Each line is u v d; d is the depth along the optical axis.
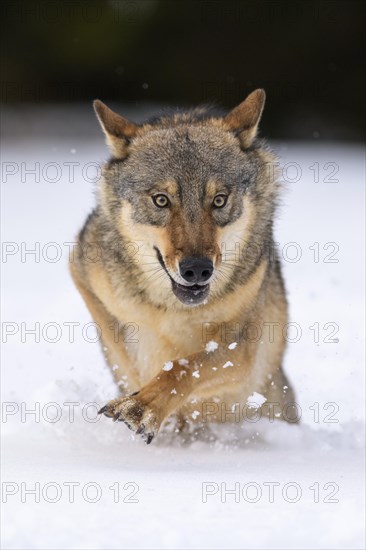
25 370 12.16
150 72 49.31
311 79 47.12
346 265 19.58
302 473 7.76
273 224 10.13
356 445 9.61
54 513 6.18
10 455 8.41
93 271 9.99
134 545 5.50
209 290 9.01
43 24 49.06
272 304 10.45
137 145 9.74
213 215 9.20
